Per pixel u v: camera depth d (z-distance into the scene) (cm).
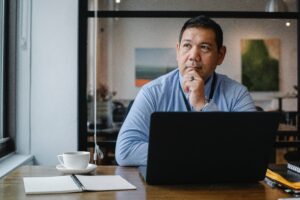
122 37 298
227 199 102
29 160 265
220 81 191
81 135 293
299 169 129
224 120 110
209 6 301
